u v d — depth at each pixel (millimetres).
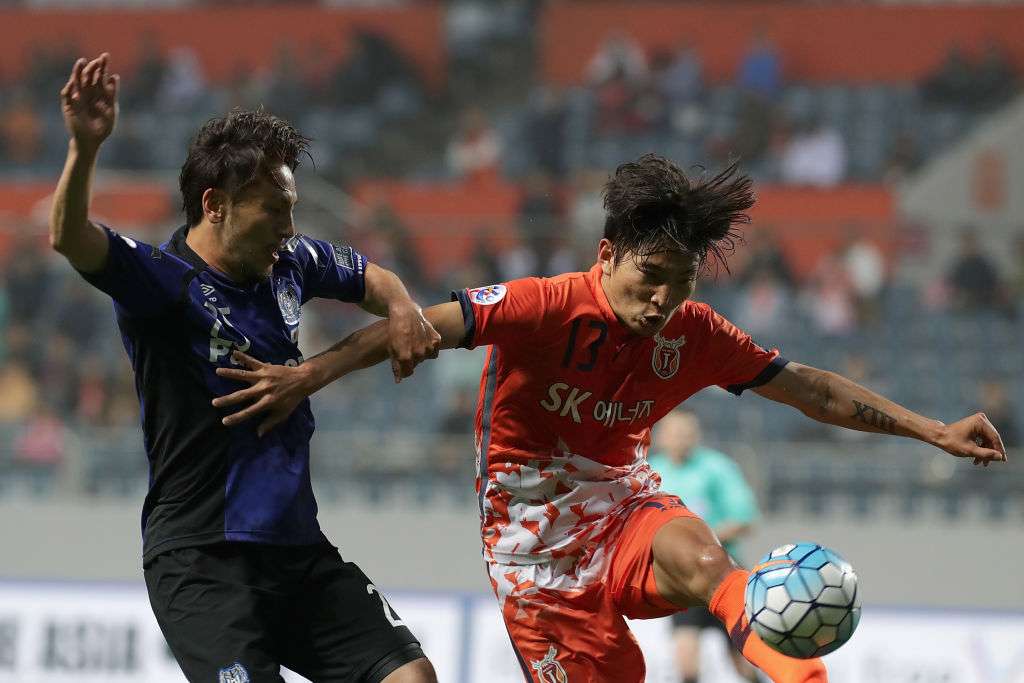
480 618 30453
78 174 11484
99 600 31469
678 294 13078
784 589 11414
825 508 33656
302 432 12930
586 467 14023
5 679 31234
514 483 14148
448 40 69750
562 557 14148
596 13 66938
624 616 14219
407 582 34562
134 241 12234
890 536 33375
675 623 28344
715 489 28234
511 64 69438
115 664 31109
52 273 35062
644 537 13422
